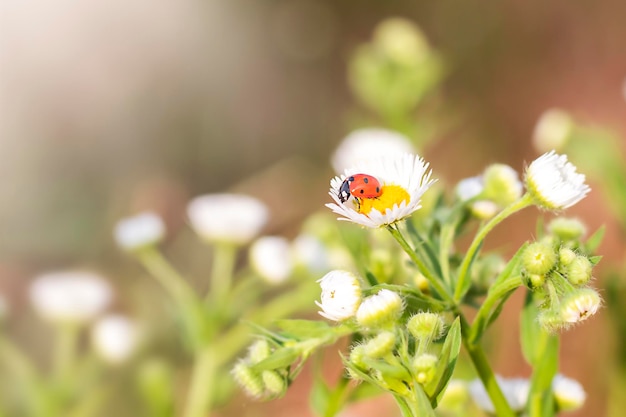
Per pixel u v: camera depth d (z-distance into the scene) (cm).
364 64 58
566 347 58
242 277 66
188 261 70
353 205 31
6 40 87
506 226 75
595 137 50
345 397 36
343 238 36
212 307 42
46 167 83
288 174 87
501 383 35
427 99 76
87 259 71
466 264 31
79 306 43
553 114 52
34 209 75
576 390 34
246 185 85
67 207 77
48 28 89
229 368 44
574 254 31
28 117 85
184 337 43
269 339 33
